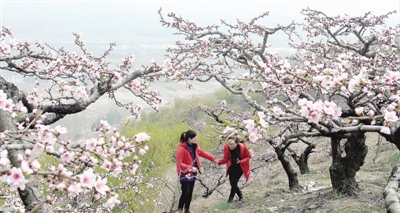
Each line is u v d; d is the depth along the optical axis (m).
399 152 11.11
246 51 9.94
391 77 3.61
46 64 6.36
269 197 9.38
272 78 5.42
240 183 13.10
